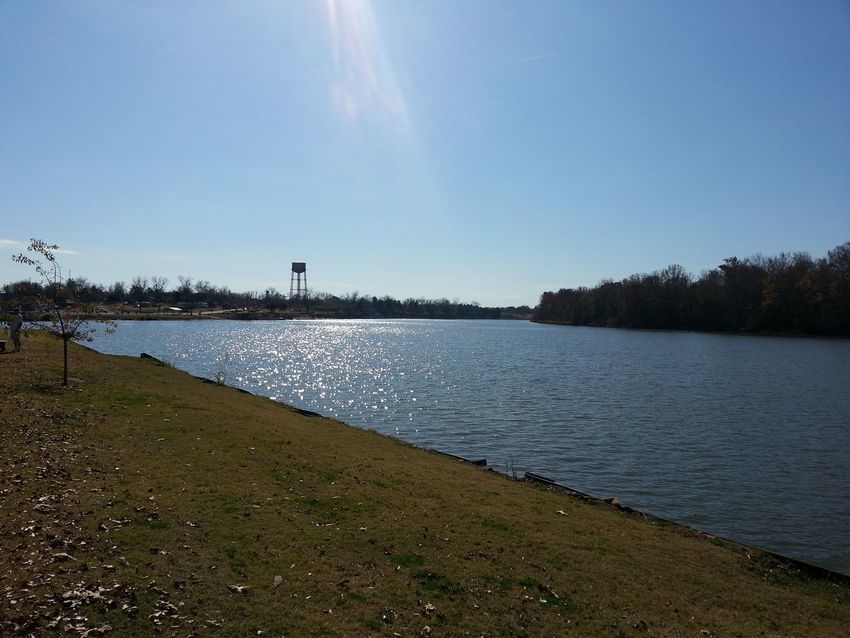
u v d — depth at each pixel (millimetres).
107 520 8641
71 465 10984
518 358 67812
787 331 114250
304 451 14883
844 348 83750
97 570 7168
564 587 8508
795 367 57750
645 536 11406
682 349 83125
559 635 7164
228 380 44688
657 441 25172
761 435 26656
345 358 66312
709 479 19688
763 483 19328
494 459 21688
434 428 27422
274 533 9070
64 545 7656
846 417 31328
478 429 27219
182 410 17828
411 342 99188
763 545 14359
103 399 17922
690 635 7602
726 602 8820
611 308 161250
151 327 120812
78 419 14812
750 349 82625
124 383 21812
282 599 7141
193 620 6422
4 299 27125
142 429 14672
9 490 9227
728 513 16562
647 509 16703
